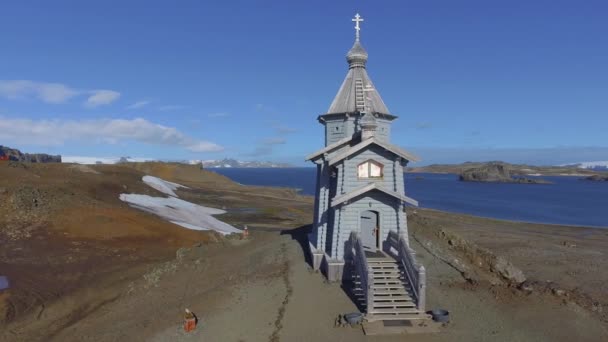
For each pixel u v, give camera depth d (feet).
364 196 80.59
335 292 73.67
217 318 70.38
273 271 89.30
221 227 182.09
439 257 95.91
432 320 63.82
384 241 80.69
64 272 107.86
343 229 79.77
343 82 94.32
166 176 400.67
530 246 169.27
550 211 352.49
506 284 82.12
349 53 93.35
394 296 68.64
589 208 375.86
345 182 80.48
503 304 70.69
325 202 88.17
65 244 124.98
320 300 70.74
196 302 80.28
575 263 142.31
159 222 152.56
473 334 60.49
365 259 68.49
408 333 60.18
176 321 72.90
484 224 238.27
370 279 63.87
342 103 91.35
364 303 68.33
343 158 79.97
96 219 142.00
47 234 129.29
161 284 99.30
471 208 369.09
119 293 100.22
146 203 191.72
